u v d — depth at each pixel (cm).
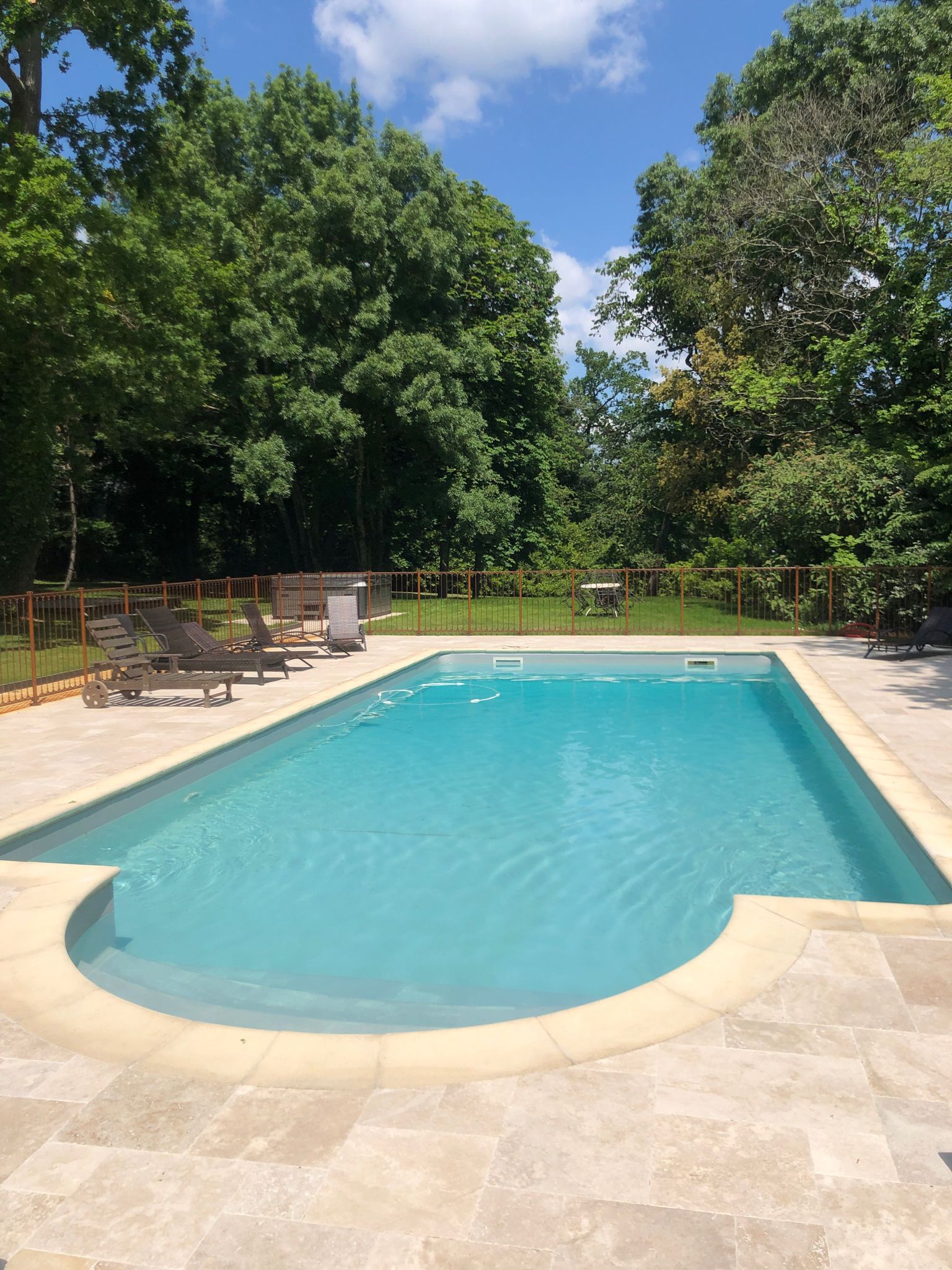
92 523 3916
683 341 3688
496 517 3338
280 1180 271
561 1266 233
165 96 2161
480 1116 303
